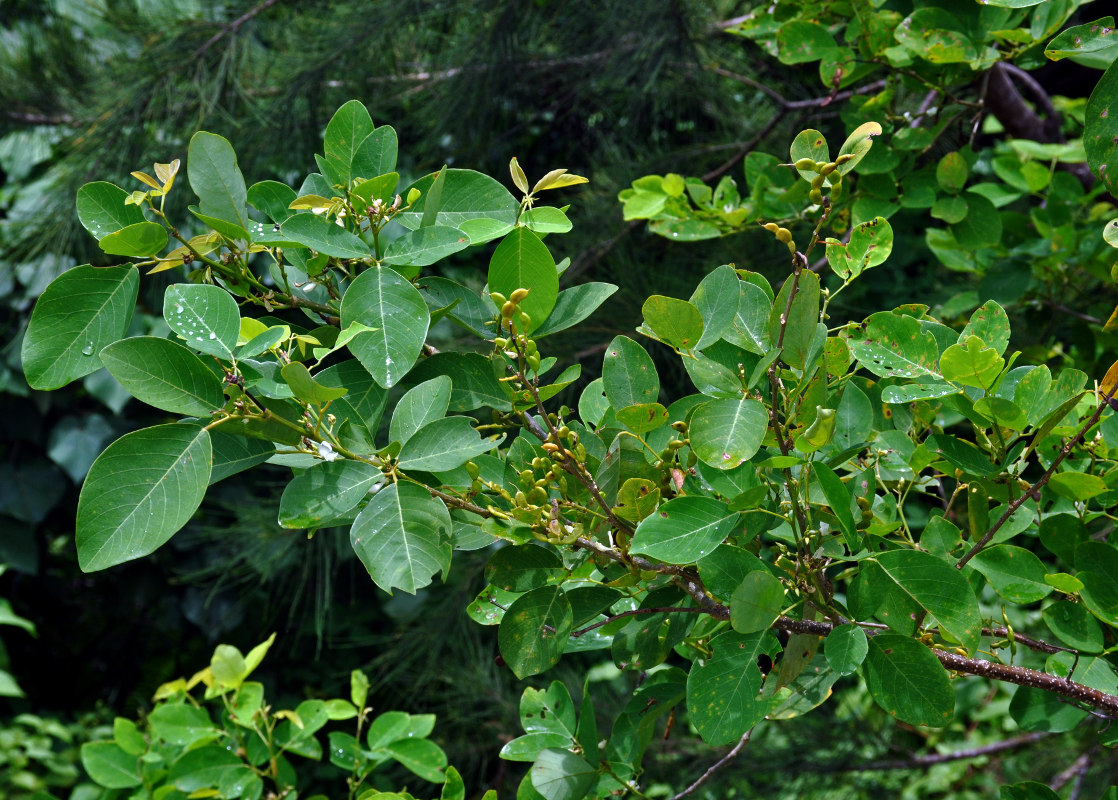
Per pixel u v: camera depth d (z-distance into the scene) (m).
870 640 0.95
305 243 0.97
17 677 4.25
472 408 1.09
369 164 1.04
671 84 3.06
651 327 0.96
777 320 0.92
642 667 1.16
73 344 0.93
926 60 1.94
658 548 0.91
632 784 1.20
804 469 1.00
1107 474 1.17
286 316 2.22
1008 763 3.90
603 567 1.05
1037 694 1.17
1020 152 2.37
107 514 0.81
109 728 4.00
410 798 1.36
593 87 3.13
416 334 0.93
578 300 1.08
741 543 1.03
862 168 1.91
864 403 1.15
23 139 3.80
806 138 0.96
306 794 3.79
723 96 3.16
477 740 3.32
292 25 3.24
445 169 1.00
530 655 1.00
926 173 1.95
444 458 0.93
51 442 3.58
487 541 1.07
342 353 1.59
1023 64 1.76
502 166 3.62
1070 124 2.91
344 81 3.19
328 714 1.74
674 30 2.76
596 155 3.52
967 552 1.18
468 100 3.14
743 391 0.97
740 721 0.94
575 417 2.82
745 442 0.89
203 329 0.89
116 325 0.94
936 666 0.92
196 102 3.03
